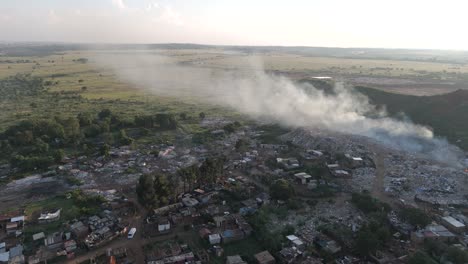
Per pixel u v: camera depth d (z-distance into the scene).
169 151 144.00
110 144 150.50
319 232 86.56
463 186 109.50
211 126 184.00
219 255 78.38
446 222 88.75
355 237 83.62
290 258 76.06
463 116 158.12
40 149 138.12
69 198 103.62
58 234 84.19
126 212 95.69
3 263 74.56
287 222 91.06
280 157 137.12
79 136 156.25
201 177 109.50
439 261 75.38
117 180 116.50
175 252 78.62
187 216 93.19
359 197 99.19
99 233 84.56
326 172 120.62
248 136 167.12
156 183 98.12
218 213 94.69
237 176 119.81
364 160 128.50
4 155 136.12
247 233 86.06
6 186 111.62
